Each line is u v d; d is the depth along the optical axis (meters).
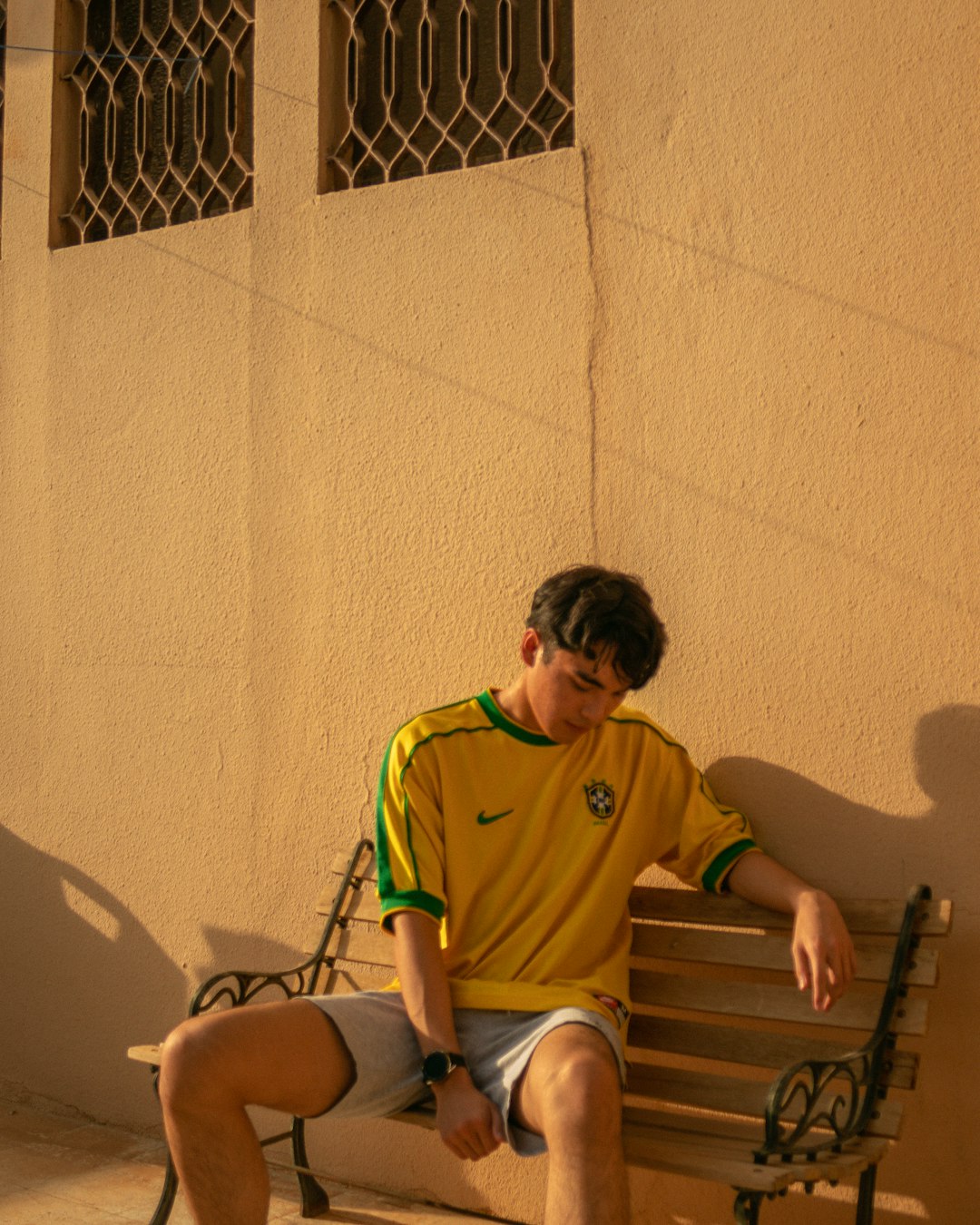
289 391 3.62
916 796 2.78
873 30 2.87
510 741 2.77
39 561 4.06
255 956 3.57
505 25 3.40
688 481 3.06
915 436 2.80
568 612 2.59
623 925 2.85
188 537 3.78
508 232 3.30
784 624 2.94
